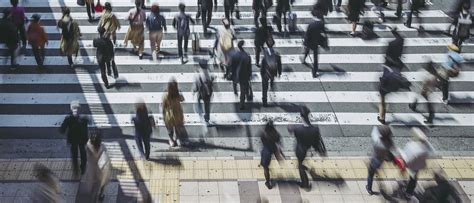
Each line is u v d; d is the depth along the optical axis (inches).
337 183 485.1
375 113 590.6
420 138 451.2
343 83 642.2
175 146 526.3
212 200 463.2
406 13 817.5
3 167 489.7
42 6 819.4
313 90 627.2
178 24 650.8
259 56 665.6
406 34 759.7
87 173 442.3
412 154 444.5
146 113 474.0
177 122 509.4
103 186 448.1
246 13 808.3
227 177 488.7
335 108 597.0
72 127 456.8
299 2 849.5
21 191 463.8
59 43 719.1
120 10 811.4
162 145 528.4
